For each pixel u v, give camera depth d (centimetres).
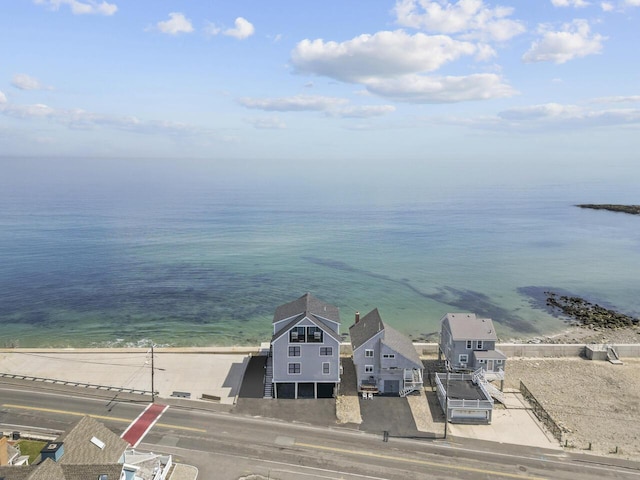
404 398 5775
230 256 14362
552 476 4325
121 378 6175
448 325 6525
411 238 17825
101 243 15700
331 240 17175
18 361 6669
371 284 11900
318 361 5672
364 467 4391
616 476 4353
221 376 6300
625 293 11594
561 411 5647
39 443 4609
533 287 11938
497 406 5678
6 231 17300
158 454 4481
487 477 4281
